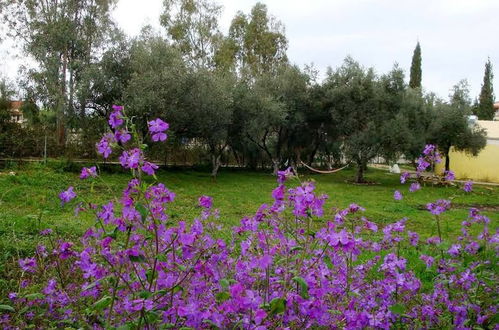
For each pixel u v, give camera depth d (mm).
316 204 2629
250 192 17875
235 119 24047
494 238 3934
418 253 6180
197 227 2572
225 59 35062
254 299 2232
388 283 3225
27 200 11922
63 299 3074
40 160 19547
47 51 26250
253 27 38688
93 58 22453
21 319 3170
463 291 3434
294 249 2805
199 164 28828
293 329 2521
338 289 2961
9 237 6336
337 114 24906
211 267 2578
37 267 3793
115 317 2645
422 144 24047
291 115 26641
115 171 19312
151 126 2506
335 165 34812
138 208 2307
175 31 34531
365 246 4523
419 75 51188
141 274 2723
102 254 2502
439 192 20359
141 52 20266
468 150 27844
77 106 21047
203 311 2350
